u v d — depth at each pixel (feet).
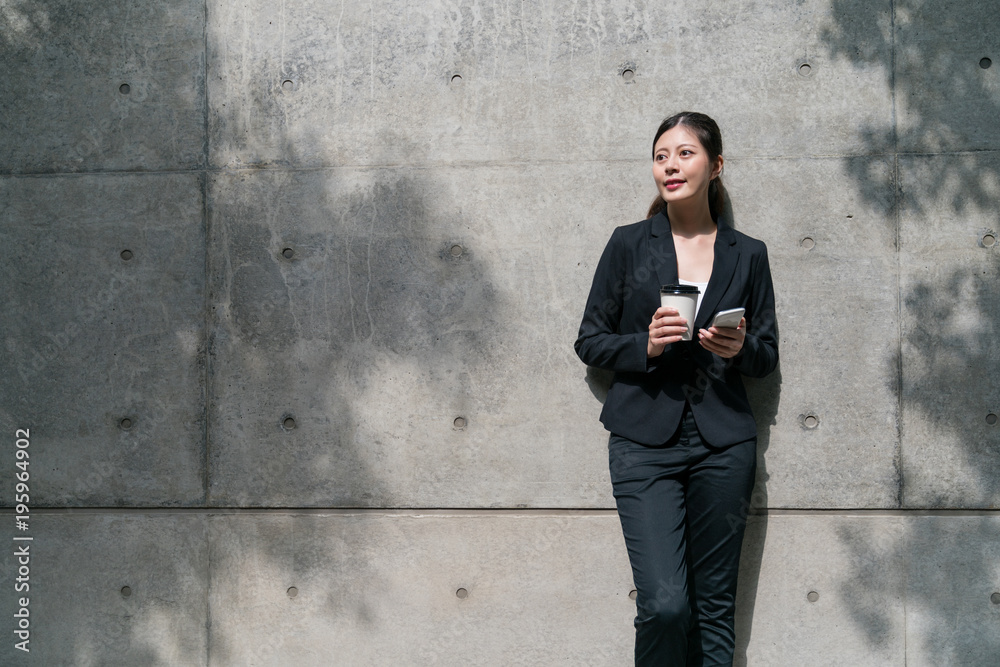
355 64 10.19
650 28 9.96
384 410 10.16
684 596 8.09
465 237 10.11
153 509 10.32
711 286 8.66
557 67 10.02
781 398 9.87
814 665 9.82
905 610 9.76
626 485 8.66
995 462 9.73
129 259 10.36
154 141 10.34
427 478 10.12
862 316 9.82
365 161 10.18
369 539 10.13
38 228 10.42
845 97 9.83
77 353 10.39
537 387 10.04
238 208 10.27
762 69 9.87
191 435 10.29
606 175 10.00
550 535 10.00
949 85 9.78
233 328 10.26
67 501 10.37
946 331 9.77
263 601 10.19
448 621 10.07
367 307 10.18
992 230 9.74
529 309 10.05
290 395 10.23
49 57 10.41
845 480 9.84
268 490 10.23
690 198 8.70
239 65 10.27
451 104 10.11
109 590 10.32
